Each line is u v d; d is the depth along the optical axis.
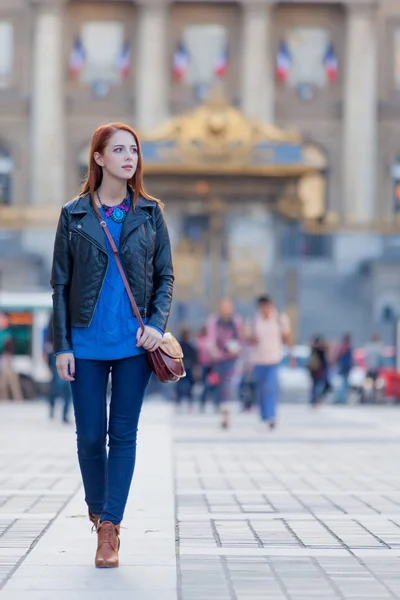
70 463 17.34
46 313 43.31
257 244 63.81
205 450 19.95
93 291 8.69
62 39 77.81
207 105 59.34
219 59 78.00
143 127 77.00
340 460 18.08
